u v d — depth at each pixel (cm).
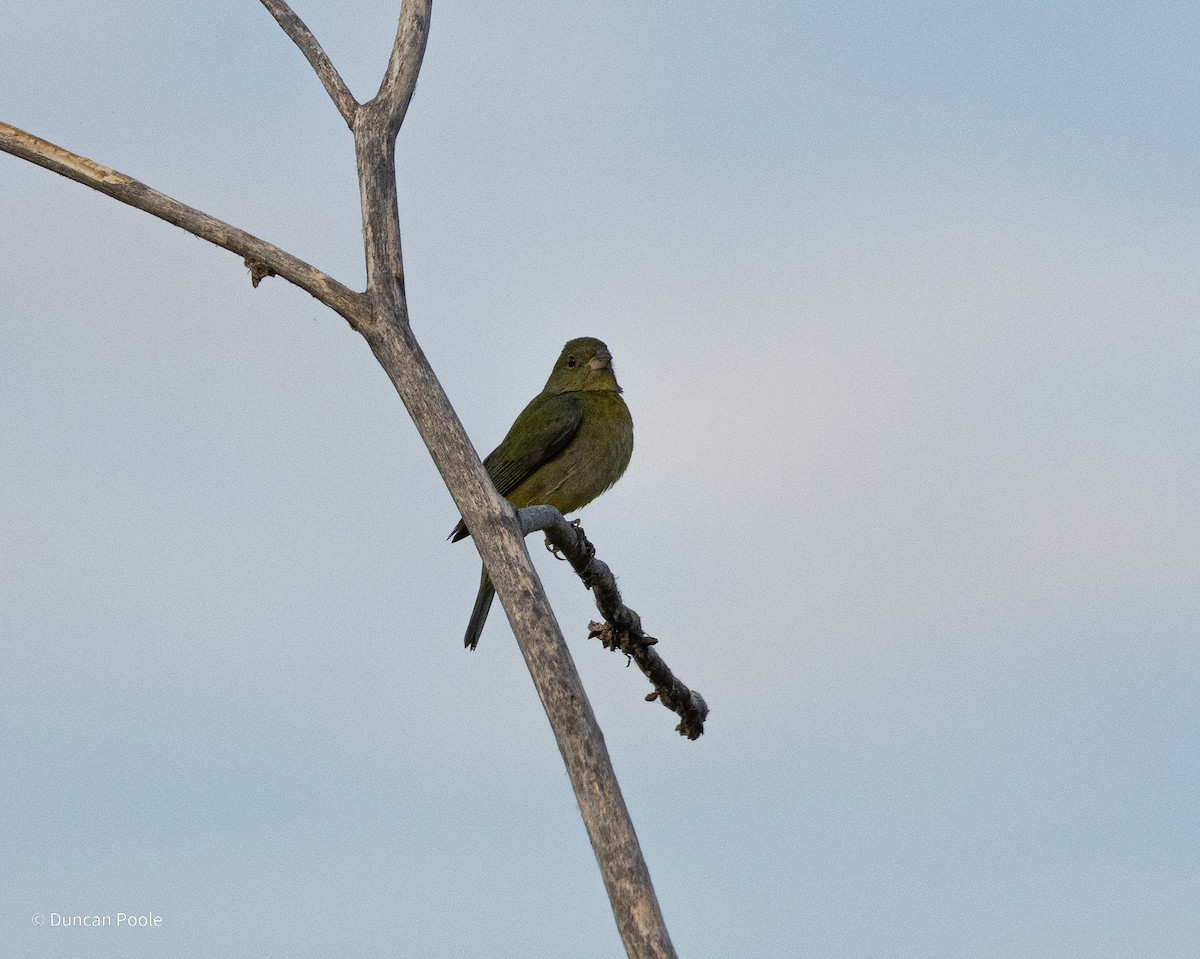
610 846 600
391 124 804
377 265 753
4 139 740
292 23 861
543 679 638
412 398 718
